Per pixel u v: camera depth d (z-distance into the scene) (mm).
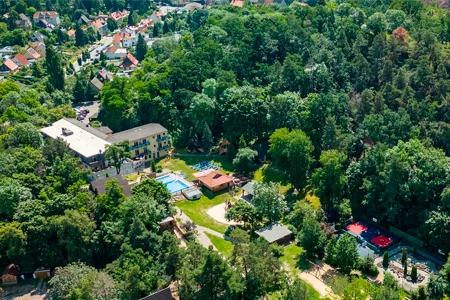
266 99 157125
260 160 148875
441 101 138000
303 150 128625
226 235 117000
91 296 90125
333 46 174875
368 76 158125
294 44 182750
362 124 135875
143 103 168500
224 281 86250
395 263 106062
